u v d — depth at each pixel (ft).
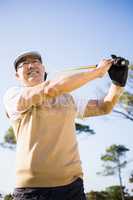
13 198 6.12
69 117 6.24
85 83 5.80
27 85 6.48
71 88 5.73
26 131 6.05
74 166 6.08
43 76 6.59
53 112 6.10
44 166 5.88
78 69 6.12
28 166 5.91
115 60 6.40
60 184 5.90
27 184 5.89
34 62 6.51
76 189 6.02
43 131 5.99
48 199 5.84
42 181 5.86
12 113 6.15
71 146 6.15
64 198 5.90
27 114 6.08
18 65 6.52
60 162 5.96
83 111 6.73
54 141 6.00
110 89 6.88
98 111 6.83
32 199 5.85
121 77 6.64
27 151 5.97
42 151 5.93
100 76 5.97
